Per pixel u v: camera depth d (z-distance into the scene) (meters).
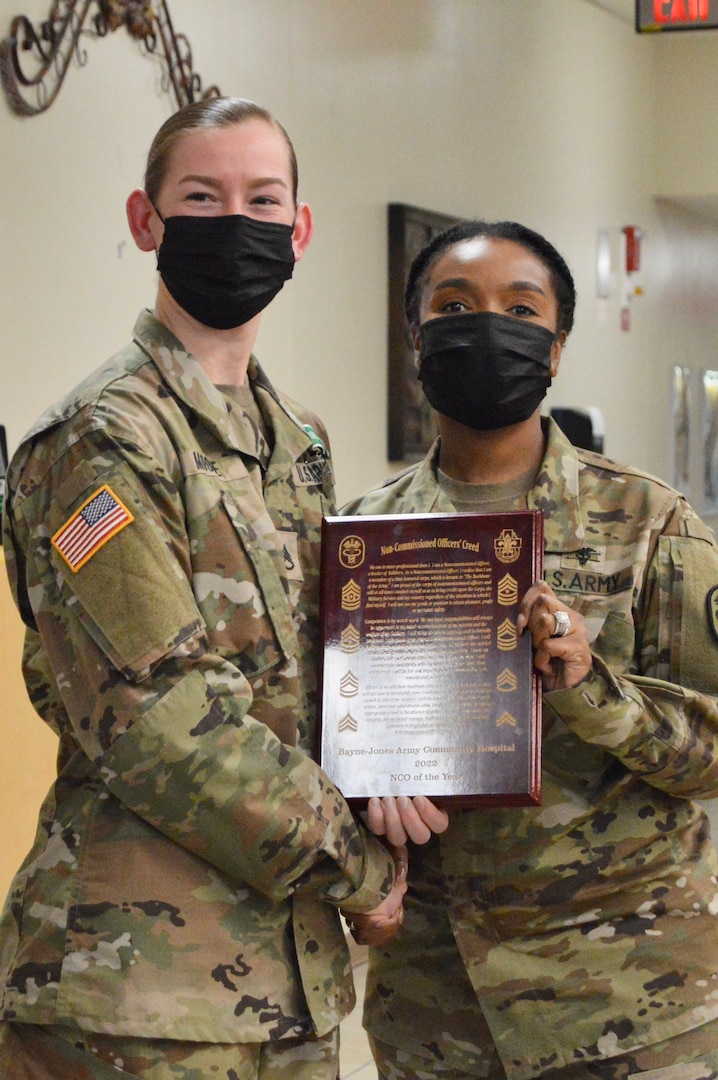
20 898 1.60
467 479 1.97
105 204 3.62
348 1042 3.37
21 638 2.71
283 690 1.64
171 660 1.51
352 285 4.88
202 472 1.61
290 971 1.61
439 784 1.69
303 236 1.80
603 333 7.47
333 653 1.73
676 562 1.85
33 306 3.37
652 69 8.02
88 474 1.54
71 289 3.50
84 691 1.53
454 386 1.89
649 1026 1.77
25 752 2.72
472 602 1.74
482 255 1.90
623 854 1.81
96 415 1.56
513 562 1.74
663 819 1.84
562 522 1.89
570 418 5.57
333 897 1.59
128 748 1.49
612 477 1.94
